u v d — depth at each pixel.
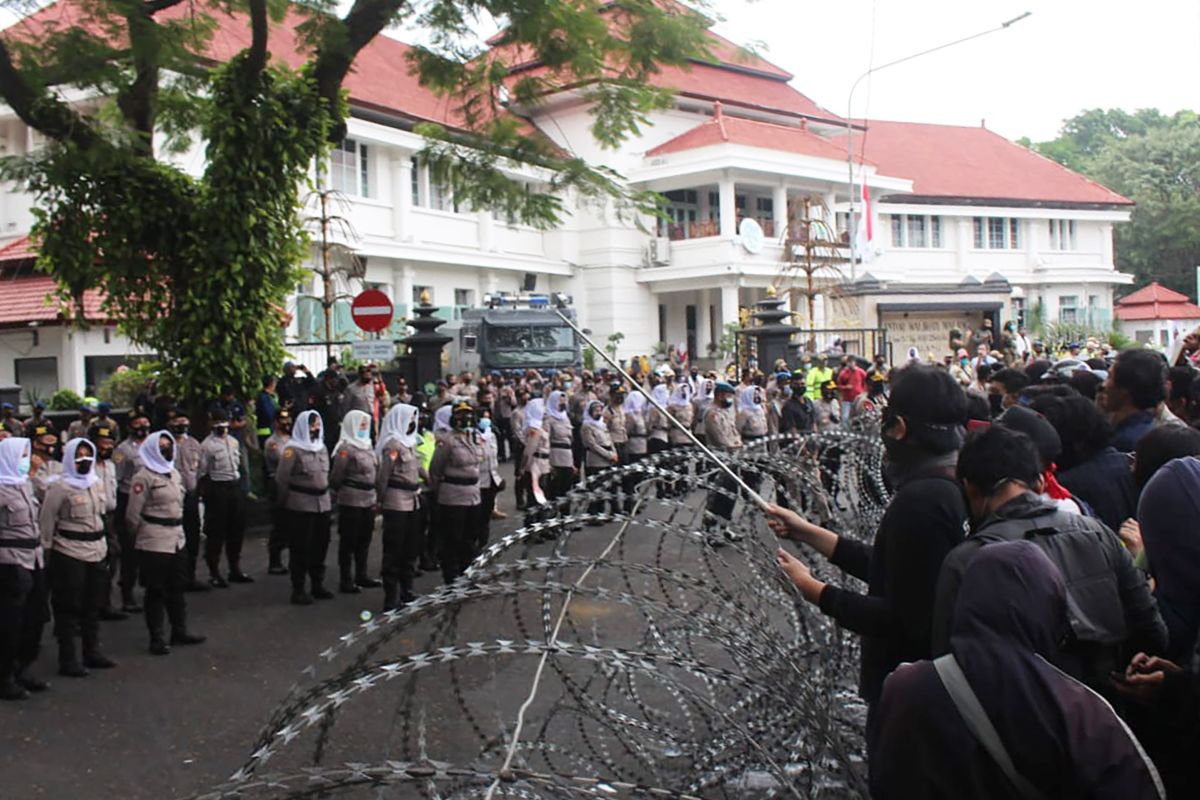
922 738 2.05
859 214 43.38
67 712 6.77
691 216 41.81
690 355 41.72
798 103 45.56
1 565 7.05
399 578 9.70
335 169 29.97
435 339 19.53
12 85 12.21
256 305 14.02
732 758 3.65
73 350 21.33
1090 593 2.95
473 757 5.38
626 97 12.91
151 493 8.17
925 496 3.25
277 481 9.83
